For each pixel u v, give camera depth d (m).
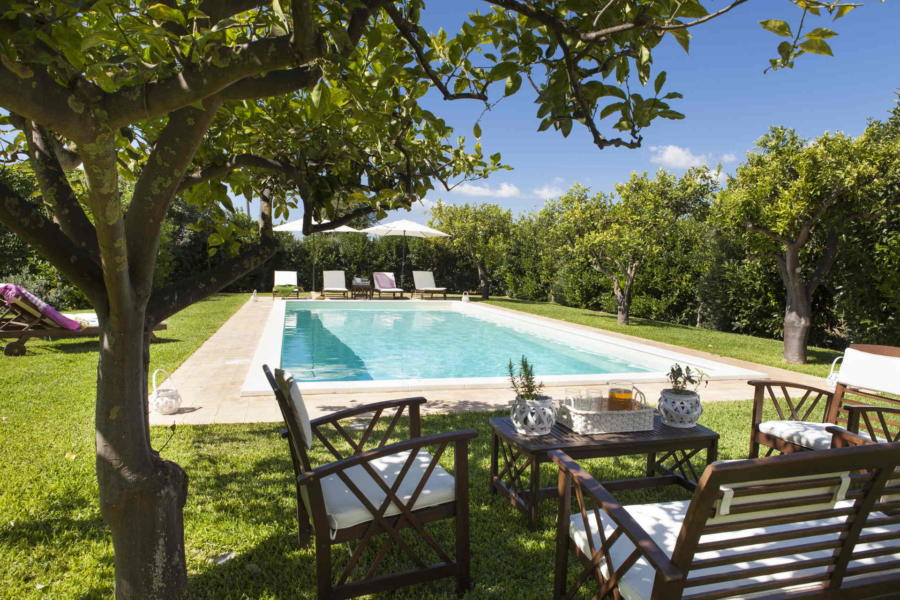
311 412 5.53
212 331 11.53
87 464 3.95
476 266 25.09
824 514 1.96
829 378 6.62
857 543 2.07
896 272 8.82
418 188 3.18
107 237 1.63
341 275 23.23
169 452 4.29
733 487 1.76
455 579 2.73
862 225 9.33
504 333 14.38
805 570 2.14
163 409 5.40
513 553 2.99
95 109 1.31
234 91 1.59
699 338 12.67
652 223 14.14
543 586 2.68
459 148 3.33
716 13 1.56
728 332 14.72
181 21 1.32
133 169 2.94
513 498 3.49
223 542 2.99
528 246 24.09
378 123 2.27
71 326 8.76
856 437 3.28
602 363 10.45
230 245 2.96
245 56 1.32
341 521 2.41
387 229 21.09
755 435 4.23
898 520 2.07
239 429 4.92
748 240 10.30
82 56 1.28
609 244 14.33
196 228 2.94
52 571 2.67
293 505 3.44
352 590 2.45
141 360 2.08
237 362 8.17
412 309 19.91
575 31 1.71
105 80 1.33
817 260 10.34
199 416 5.34
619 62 1.90
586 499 3.66
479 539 3.14
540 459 3.23
